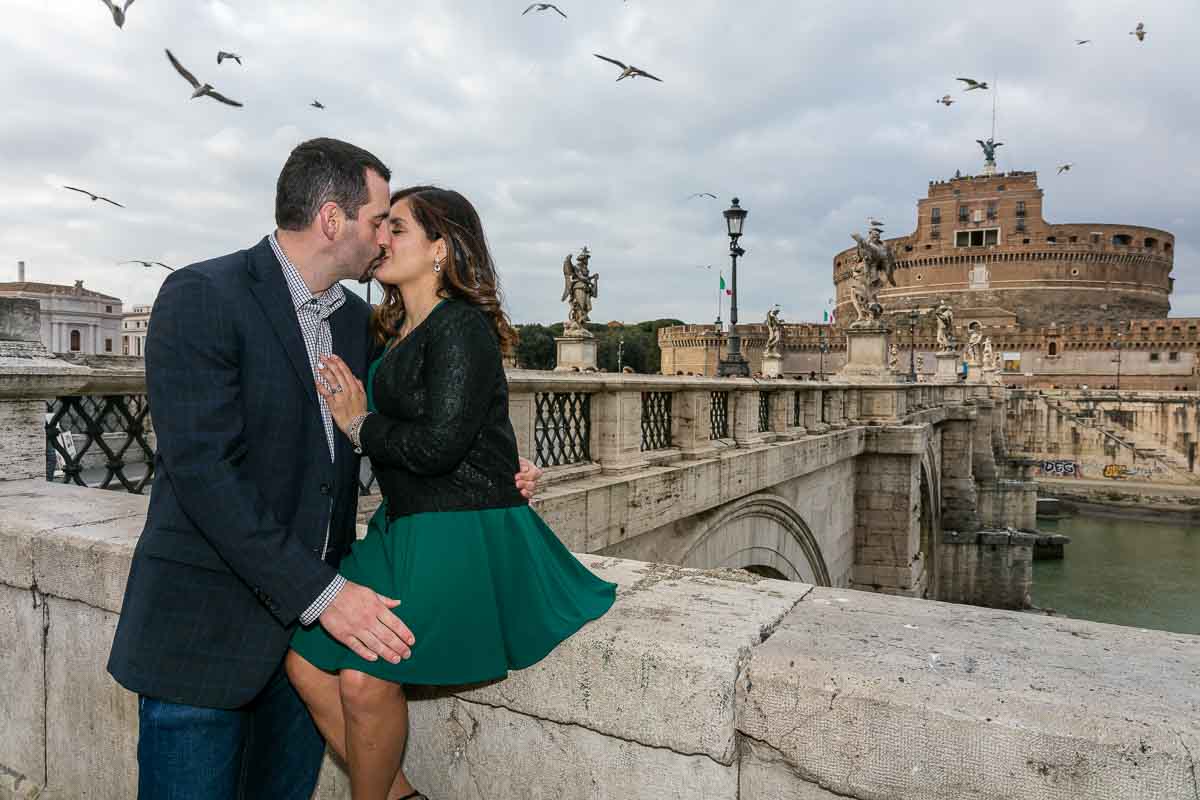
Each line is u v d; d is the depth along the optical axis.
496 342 2.16
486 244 2.26
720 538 11.36
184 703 2.02
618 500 7.59
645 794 2.10
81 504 3.68
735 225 18.70
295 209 2.07
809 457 14.80
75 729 3.16
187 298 1.95
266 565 1.89
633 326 105.06
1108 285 95.25
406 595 1.99
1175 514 56.44
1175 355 78.81
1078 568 43.91
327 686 2.11
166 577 2.03
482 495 2.11
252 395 2.02
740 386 11.61
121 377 4.50
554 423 7.39
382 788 2.08
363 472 5.52
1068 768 1.63
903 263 103.38
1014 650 2.03
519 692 2.25
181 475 1.85
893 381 24.09
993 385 57.28
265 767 2.38
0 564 3.30
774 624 2.24
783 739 1.91
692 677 2.00
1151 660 1.96
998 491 45.88
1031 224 96.00
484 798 2.37
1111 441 64.38
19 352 4.08
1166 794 1.56
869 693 1.82
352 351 2.33
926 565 33.09
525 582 2.16
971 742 1.71
